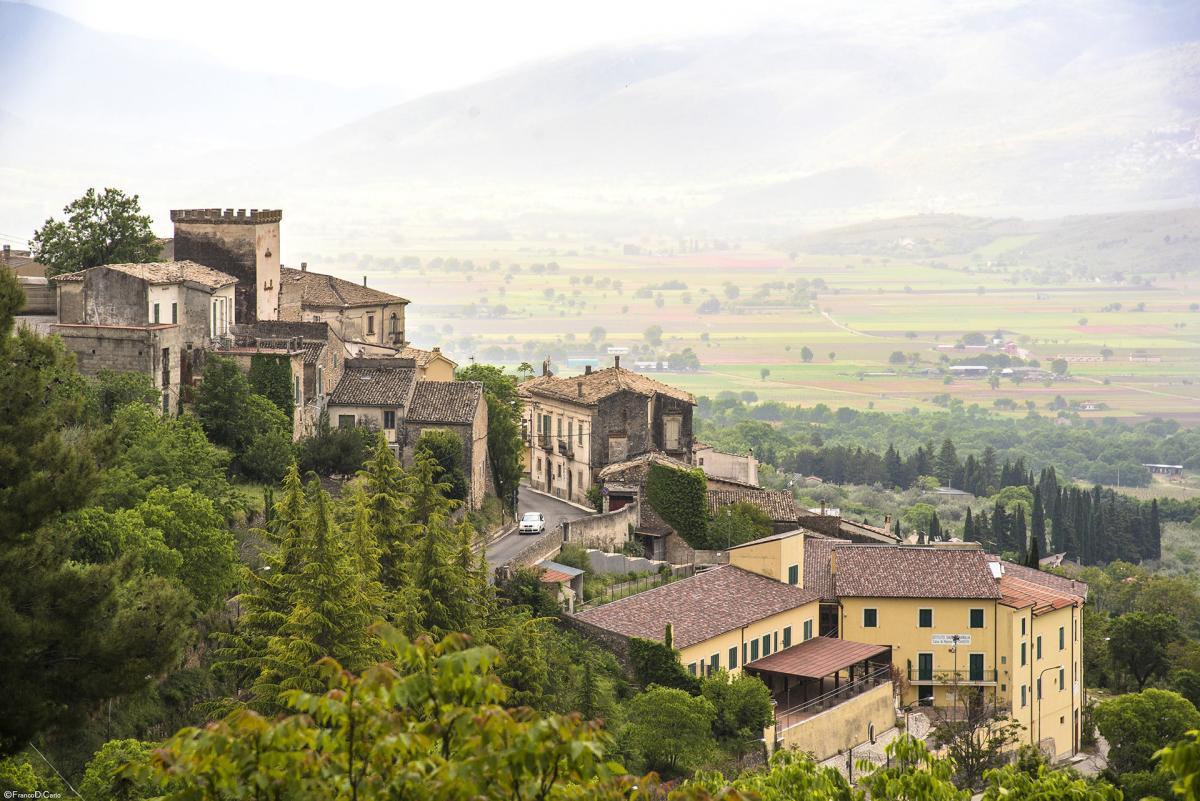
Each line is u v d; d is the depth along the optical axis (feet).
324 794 115.85
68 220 497.46
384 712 118.42
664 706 325.01
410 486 351.05
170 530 301.22
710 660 374.02
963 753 348.79
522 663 314.55
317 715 125.49
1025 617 422.41
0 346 204.74
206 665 300.20
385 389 475.31
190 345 451.53
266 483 416.67
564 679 331.36
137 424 355.56
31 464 197.16
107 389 388.37
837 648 408.05
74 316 441.27
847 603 420.77
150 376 417.28
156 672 197.36
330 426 458.09
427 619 316.19
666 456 525.75
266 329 479.82
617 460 545.44
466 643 124.16
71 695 189.37
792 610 407.44
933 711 411.13
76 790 239.71
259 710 273.95
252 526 370.94
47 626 186.29
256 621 292.20
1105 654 529.45
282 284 589.73
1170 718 412.77
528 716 117.29
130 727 268.82
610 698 335.06
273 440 419.95
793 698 389.19
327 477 440.45
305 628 279.90
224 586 308.60
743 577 413.80
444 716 119.24
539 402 582.35
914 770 202.80
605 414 546.26
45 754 249.75
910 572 426.92
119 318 438.40
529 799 115.85
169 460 348.59
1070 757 445.78
